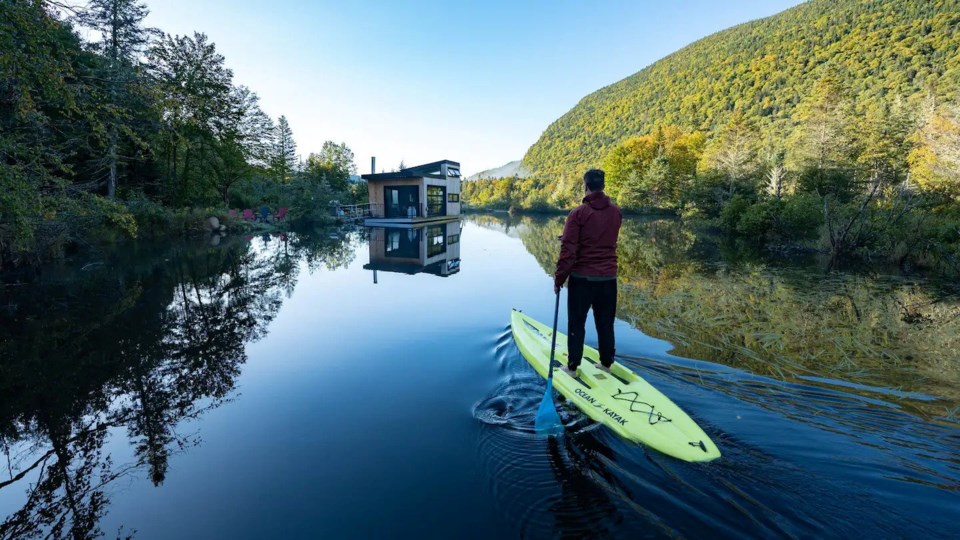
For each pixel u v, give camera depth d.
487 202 65.12
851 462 2.34
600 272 3.45
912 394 3.25
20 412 3.29
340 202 30.16
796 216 13.84
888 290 7.37
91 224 11.55
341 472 2.40
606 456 2.48
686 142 45.09
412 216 25.83
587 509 2.02
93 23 15.63
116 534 1.98
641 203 37.34
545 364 3.92
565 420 2.94
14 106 6.57
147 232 15.64
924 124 19.75
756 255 12.16
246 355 4.46
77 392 3.62
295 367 4.11
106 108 7.98
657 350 4.35
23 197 6.18
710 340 4.68
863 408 3.00
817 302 6.53
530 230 25.09
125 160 16.53
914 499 2.02
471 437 2.75
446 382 3.68
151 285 8.24
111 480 2.40
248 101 23.12
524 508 2.05
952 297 6.78
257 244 15.64
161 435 2.89
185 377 3.90
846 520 1.90
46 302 6.80
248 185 27.52
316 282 8.69
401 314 6.11
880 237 11.02
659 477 2.25
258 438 2.81
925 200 12.43
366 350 4.58
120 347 4.76
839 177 17.66
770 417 2.88
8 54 5.52
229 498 2.21
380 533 1.92
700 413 2.94
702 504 2.03
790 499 2.04
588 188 3.43
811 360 4.03
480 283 8.53
